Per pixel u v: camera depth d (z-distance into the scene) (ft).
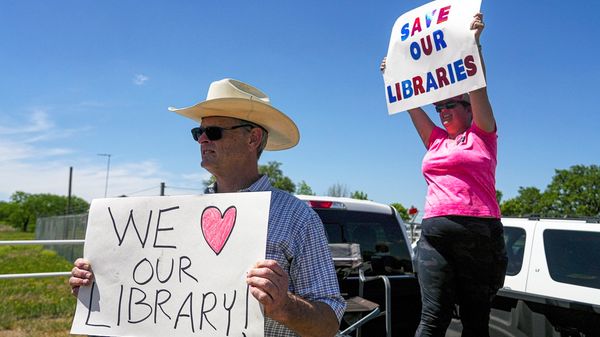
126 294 6.17
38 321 23.25
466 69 8.29
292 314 5.31
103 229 6.54
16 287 34.42
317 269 6.11
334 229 13.44
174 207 6.23
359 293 12.23
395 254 14.08
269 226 6.23
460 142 8.39
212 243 5.86
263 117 7.03
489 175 8.06
